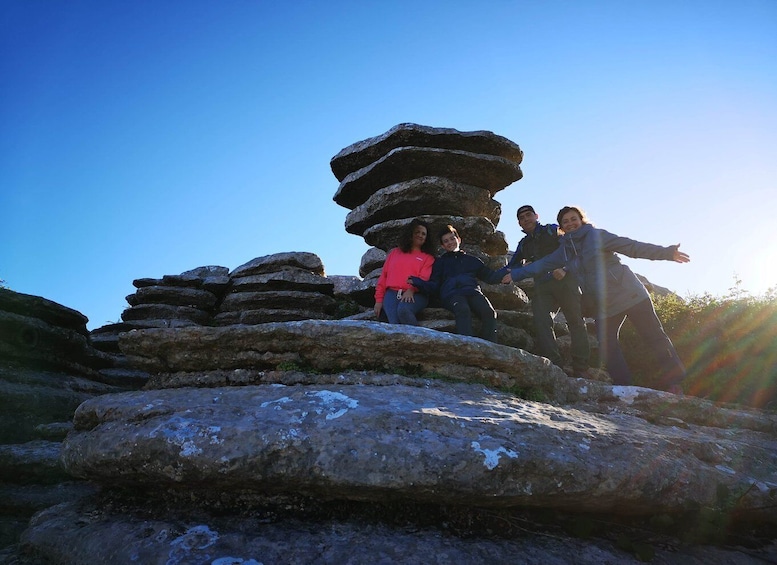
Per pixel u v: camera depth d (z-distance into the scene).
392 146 7.62
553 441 3.32
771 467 4.11
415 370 4.05
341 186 8.31
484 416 3.44
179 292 11.64
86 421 3.77
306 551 2.92
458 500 3.12
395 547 2.97
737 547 3.50
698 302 8.11
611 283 5.80
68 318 7.84
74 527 3.38
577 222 6.16
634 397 4.91
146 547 2.98
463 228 7.45
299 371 3.96
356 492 3.11
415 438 3.15
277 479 3.10
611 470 3.26
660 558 3.21
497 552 3.03
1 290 7.05
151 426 3.34
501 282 6.18
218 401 3.55
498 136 7.65
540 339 6.26
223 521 3.19
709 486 3.57
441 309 6.65
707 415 4.94
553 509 3.46
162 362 4.20
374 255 8.20
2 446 5.26
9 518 4.43
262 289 10.99
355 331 3.94
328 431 3.15
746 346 6.96
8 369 6.72
